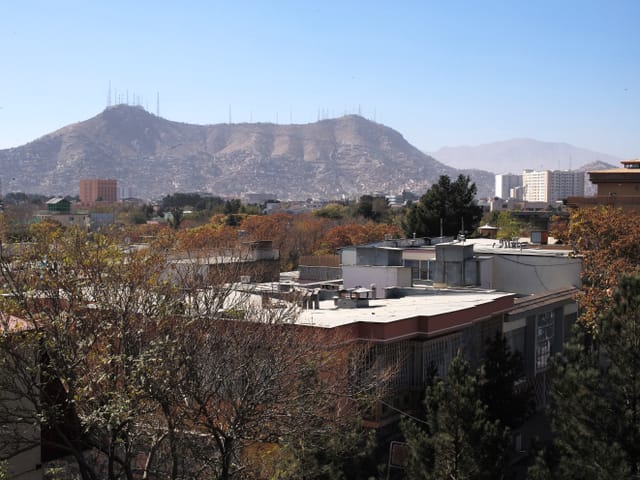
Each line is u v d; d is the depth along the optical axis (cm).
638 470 2095
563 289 4153
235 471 1945
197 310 2095
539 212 13962
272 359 2002
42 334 1705
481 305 3192
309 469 2042
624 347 2177
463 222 8331
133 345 1869
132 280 2000
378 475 2206
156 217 17050
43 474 1883
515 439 3216
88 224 2797
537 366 3762
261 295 3109
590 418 2114
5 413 1695
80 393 1656
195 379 1895
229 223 13025
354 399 2259
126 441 1773
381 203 17250
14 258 2019
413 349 2802
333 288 3969
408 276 4012
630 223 4347
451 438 2123
